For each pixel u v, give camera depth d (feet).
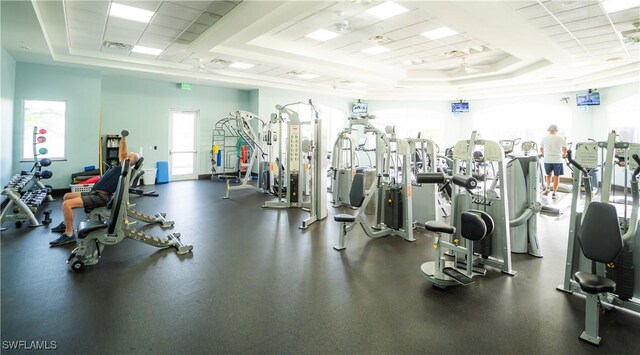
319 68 27.68
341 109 40.57
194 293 9.14
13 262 11.12
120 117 28.66
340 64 26.71
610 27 17.01
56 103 23.67
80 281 9.77
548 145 23.54
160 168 30.73
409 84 34.88
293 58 24.91
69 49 20.76
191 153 33.45
